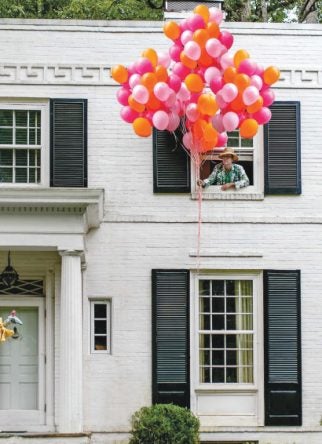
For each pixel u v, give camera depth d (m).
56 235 22.22
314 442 23.61
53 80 23.86
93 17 36.56
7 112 23.88
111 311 23.69
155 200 23.86
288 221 23.97
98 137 23.88
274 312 23.78
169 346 23.59
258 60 24.19
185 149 23.88
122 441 23.41
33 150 23.86
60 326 22.91
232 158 23.86
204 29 20.69
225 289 23.95
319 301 23.89
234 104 20.78
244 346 23.89
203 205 23.92
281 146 24.08
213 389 23.67
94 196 21.88
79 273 22.36
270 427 23.61
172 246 23.81
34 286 23.97
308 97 24.20
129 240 23.77
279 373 23.69
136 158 23.89
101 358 23.58
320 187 24.08
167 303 23.67
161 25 24.11
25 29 23.92
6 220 22.12
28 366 23.95
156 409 22.59
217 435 23.47
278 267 23.89
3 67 23.81
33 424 23.69
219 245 23.88
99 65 23.94
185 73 20.92
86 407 23.45
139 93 20.66
